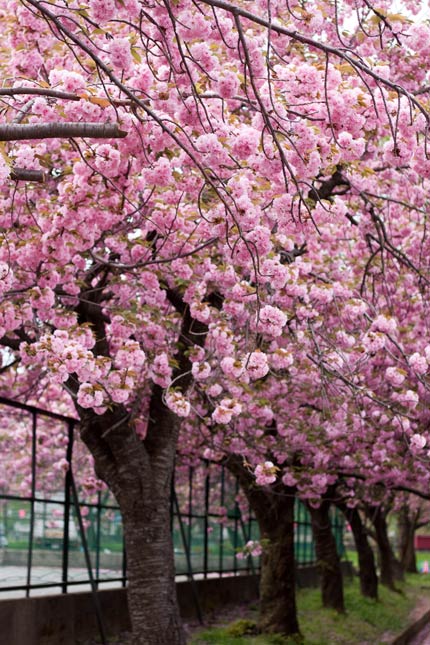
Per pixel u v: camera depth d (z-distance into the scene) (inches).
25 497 525.3
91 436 402.6
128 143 240.8
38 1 194.2
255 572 1001.5
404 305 482.0
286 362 329.4
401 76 341.1
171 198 296.5
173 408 336.2
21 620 489.4
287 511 665.6
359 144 261.0
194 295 361.1
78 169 271.1
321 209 303.1
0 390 559.2
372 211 392.8
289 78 235.0
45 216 303.7
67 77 229.0
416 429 531.8
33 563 526.0
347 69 232.4
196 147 224.8
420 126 250.5
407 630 862.5
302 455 605.0
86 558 559.2
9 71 316.2
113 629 602.5
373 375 471.8
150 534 397.1
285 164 200.4
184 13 189.6
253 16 186.2
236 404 333.1
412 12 413.1
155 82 250.1
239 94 275.4
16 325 308.3
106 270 381.4
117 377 318.7
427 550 3157.0
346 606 930.7
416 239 466.0
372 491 756.0
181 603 733.3
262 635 649.0
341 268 485.7
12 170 214.5
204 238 320.5
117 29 328.2
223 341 336.2
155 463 404.8
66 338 308.0
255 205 262.1
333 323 436.5
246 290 314.2
